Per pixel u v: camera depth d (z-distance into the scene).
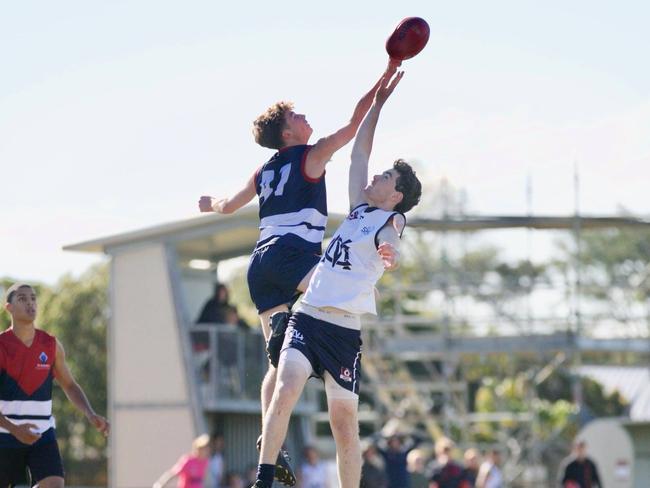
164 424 59.28
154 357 59.91
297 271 18.53
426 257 90.00
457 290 72.06
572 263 133.88
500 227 70.00
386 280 83.00
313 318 17.73
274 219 18.89
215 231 58.62
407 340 71.75
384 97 18.86
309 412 62.00
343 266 17.72
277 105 19.23
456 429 90.38
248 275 19.22
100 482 98.19
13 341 23.23
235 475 56.28
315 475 53.78
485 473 55.88
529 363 83.31
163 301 59.69
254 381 59.38
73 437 101.94
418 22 18.20
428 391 83.38
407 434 66.69
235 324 60.66
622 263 132.25
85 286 106.62
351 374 17.86
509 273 88.50
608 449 62.78
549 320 71.50
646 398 98.06
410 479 55.94
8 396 23.22
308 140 19.20
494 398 94.69
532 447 75.69
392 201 18.16
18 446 23.34
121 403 60.34
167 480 47.66
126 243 60.72
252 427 61.94
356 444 17.98
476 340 71.00
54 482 23.14
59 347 23.91
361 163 18.84
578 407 72.50
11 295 23.33
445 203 82.56
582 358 88.94
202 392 58.75
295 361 17.47
